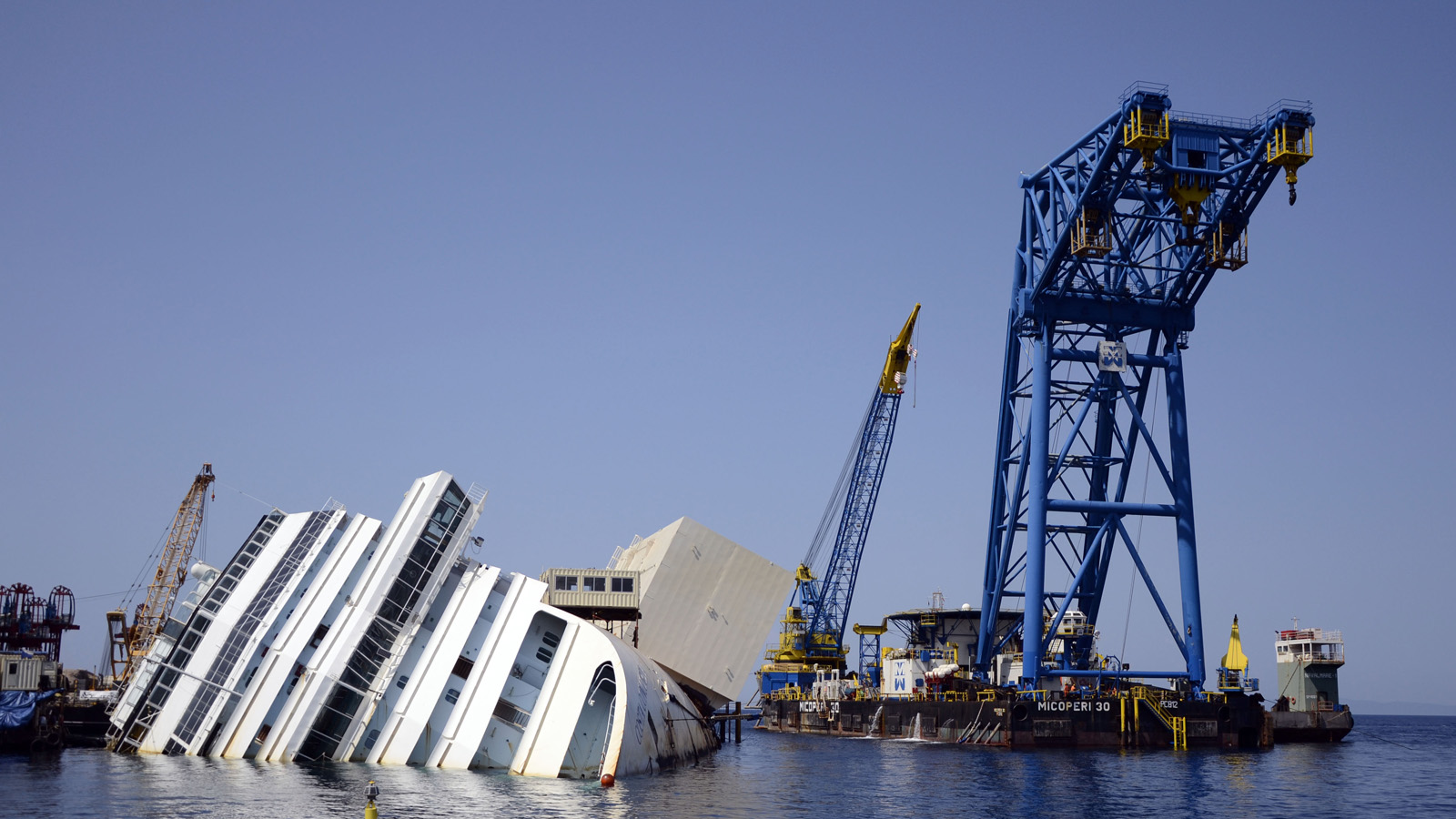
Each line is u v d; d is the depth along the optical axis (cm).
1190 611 10906
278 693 7056
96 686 12025
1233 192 10019
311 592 7300
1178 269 10712
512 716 7000
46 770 6881
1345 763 9988
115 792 5931
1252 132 9844
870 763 9556
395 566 7181
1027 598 10869
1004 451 11725
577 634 6994
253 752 7000
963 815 6269
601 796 6119
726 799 6500
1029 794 7269
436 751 6875
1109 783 7925
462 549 7400
